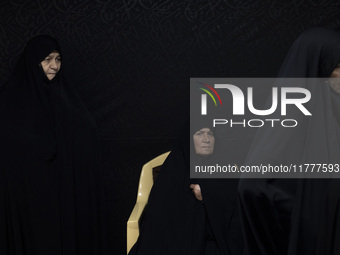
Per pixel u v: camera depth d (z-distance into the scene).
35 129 2.31
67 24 2.64
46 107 2.37
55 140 2.35
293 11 2.63
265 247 1.43
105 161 2.79
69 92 2.53
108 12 2.64
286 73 1.41
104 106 2.73
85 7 2.63
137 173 2.80
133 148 2.78
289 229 1.41
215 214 2.06
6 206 2.27
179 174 2.19
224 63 2.69
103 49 2.67
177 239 2.09
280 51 2.67
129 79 2.71
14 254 2.30
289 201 1.37
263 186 1.35
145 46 2.68
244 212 1.41
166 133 2.77
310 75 1.38
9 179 2.25
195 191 2.10
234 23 2.65
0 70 2.66
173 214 2.13
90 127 2.53
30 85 2.35
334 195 1.37
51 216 2.31
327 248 1.38
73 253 2.37
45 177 2.30
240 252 2.02
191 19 2.65
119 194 2.82
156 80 2.71
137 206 2.27
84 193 2.46
